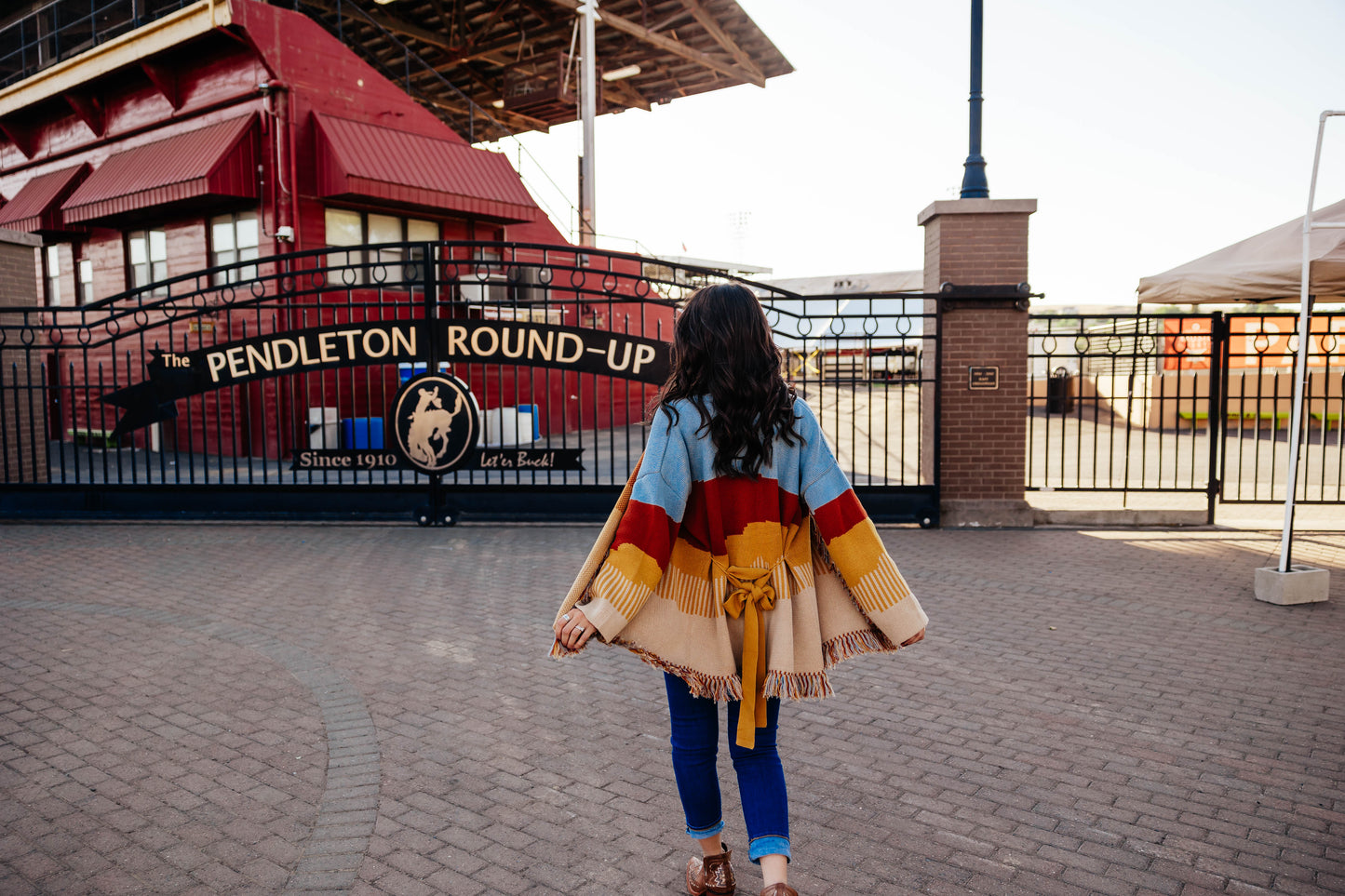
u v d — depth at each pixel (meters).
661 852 2.69
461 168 15.27
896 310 20.69
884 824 2.86
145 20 16.12
